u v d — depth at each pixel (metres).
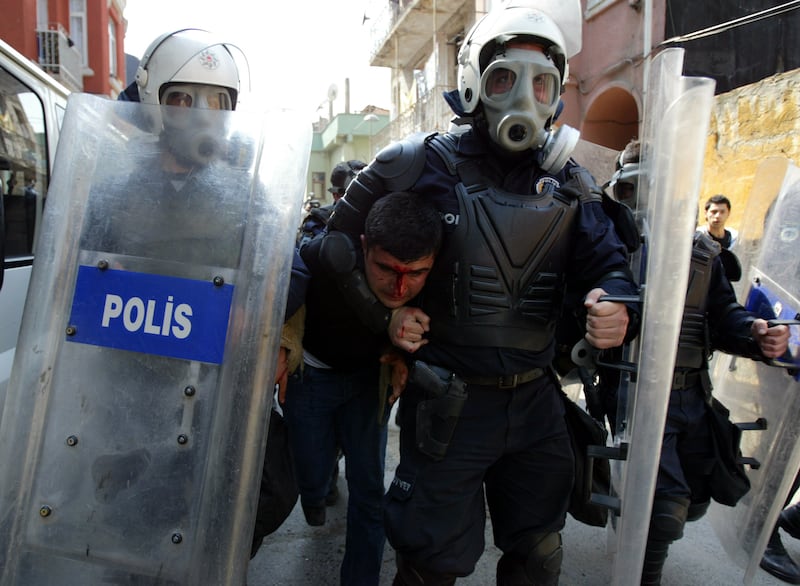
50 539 1.36
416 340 1.58
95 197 1.41
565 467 1.66
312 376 2.17
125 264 1.39
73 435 1.37
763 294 2.39
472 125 1.61
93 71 15.12
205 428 1.35
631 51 9.00
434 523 1.57
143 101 1.84
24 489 1.36
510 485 1.70
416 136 1.68
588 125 10.07
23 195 2.48
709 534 2.90
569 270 1.69
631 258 1.73
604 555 2.69
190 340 1.36
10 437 1.36
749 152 6.73
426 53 18.64
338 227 1.70
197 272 1.38
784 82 6.29
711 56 7.46
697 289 2.16
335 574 2.50
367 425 2.15
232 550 1.32
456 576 1.61
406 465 1.64
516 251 1.52
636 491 1.37
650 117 1.39
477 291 1.53
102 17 15.23
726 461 2.14
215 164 1.40
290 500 1.77
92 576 1.35
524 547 1.66
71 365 1.38
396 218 1.48
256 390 1.34
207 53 1.78
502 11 1.55
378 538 2.15
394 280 1.54
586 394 1.92
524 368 1.58
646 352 1.32
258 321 1.35
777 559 2.54
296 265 1.79
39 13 12.95
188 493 1.34
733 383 2.54
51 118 2.84
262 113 1.40
